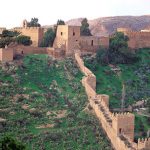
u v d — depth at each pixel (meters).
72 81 133.00
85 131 111.25
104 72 145.75
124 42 155.12
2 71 130.62
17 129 108.94
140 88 142.38
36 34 154.88
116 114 109.06
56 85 130.25
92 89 124.62
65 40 147.62
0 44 147.62
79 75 136.75
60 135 108.81
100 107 117.50
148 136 116.25
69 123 114.00
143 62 156.50
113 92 136.38
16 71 132.12
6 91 122.44
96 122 114.62
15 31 160.50
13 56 137.62
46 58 141.75
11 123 110.62
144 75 149.25
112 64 151.25
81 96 125.44
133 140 110.50
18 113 115.00
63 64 140.62
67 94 126.75
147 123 124.88
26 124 111.81
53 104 121.25
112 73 146.38
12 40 148.75
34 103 120.19
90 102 121.69
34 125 111.94
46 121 113.94
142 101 136.12
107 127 111.06
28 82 129.25
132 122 109.56
